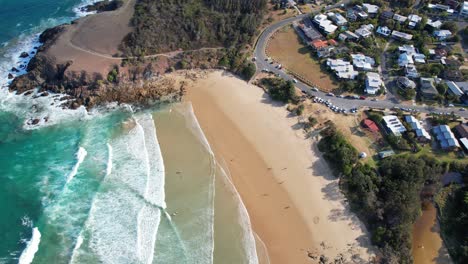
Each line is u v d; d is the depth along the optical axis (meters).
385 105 89.12
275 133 83.19
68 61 91.81
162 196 68.31
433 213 69.62
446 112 88.00
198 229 64.12
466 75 96.06
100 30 101.19
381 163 75.56
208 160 76.31
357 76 95.56
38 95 89.44
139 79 93.44
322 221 67.12
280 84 93.38
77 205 66.12
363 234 65.56
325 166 76.31
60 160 74.38
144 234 62.28
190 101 89.88
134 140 79.00
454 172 75.06
